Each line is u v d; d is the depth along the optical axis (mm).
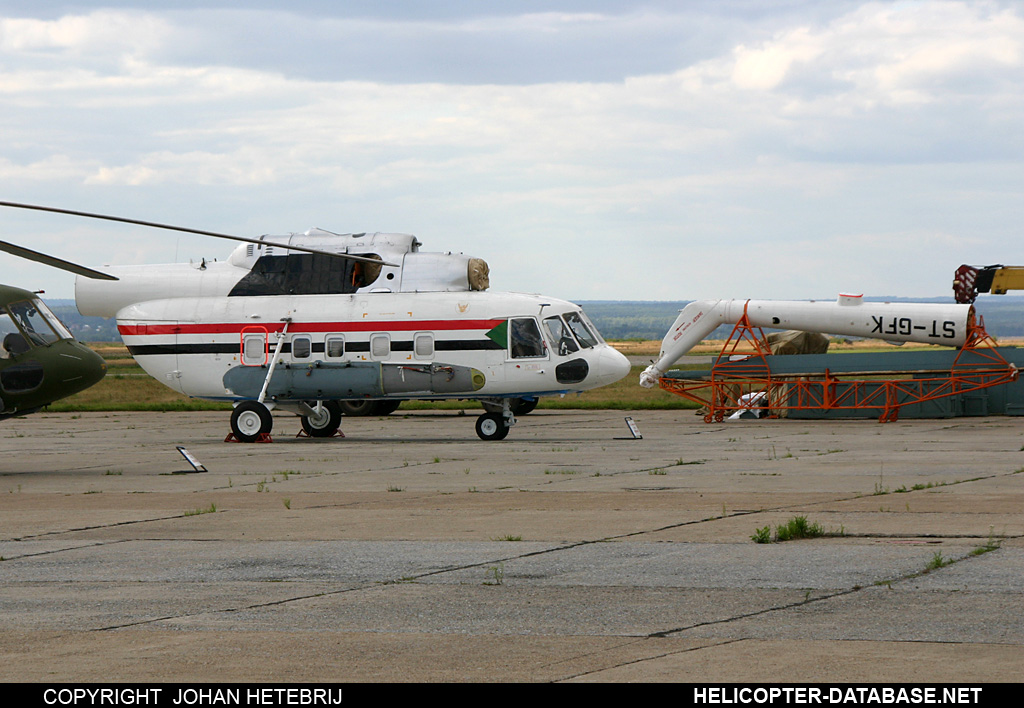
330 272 46750
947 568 15688
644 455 36188
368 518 22234
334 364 45375
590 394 86938
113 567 17297
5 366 34188
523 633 12531
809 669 10797
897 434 44094
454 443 43250
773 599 14039
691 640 12047
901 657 11172
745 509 22391
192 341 46781
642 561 16844
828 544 17984
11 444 46594
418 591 15000
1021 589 14250
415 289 45781
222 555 18188
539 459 35250
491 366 44062
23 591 15516
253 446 43594
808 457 34469
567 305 44719
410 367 44625
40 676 11031
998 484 26031
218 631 12844
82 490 28734
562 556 17422
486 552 17922
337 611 13836
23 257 29188
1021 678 10398
